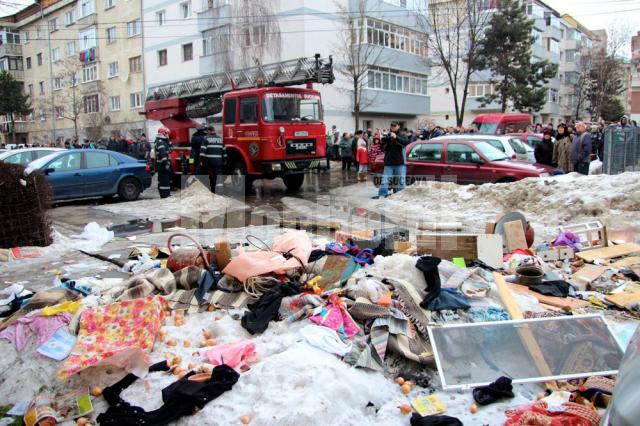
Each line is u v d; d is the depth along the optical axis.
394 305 4.42
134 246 8.15
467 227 9.15
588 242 6.94
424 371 3.91
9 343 4.31
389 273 5.07
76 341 4.25
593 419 3.08
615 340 3.98
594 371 3.75
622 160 13.48
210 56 30.72
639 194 9.06
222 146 14.30
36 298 4.99
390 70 33.31
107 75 40.12
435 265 4.91
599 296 5.29
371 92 31.39
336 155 23.78
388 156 12.91
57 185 13.07
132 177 14.45
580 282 5.70
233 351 4.02
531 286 5.40
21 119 51.31
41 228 8.43
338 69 27.48
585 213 9.16
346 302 4.53
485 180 12.51
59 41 45.91
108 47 39.72
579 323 4.13
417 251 6.12
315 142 14.80
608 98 54.75
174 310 4.82
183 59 33.44
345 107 30.05
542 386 3.71
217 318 4.70
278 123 13.93
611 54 55.25
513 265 5.95
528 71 33.31
